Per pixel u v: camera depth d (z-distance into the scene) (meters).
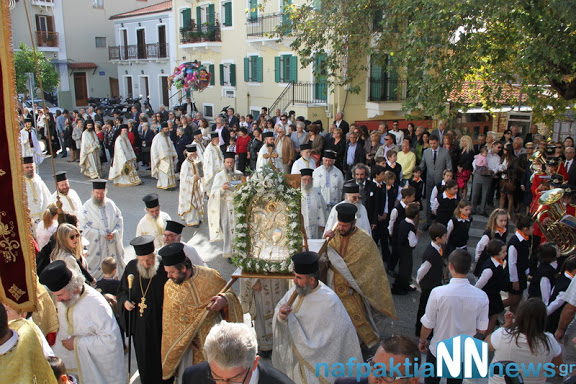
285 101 23.62
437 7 11.30
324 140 14.83
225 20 27.81
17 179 3.32
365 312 6.39
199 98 31.36
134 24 37.25
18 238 3.39
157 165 16.22
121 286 5.63
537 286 6.62
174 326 5.11
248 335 3.00
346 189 7.23
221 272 9.30
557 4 8.93
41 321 4.70
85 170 18.34
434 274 6.58
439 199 9.35
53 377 3.32
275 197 5.55
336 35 15.63
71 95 39.75
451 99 13.16
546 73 10.26
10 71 3.23
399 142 14.59
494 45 11.05
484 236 7.38
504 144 13.85
